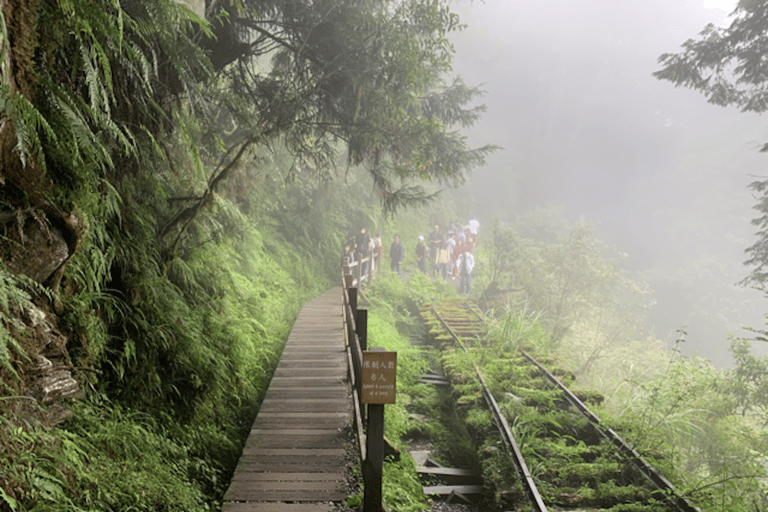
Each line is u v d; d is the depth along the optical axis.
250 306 9.22
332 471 4.61
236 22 7.20
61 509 2.18
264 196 12.44
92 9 2.23
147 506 3.00
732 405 7.54
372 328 11.23
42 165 2.39
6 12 2.23
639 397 7.67
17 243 2.29
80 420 2.94
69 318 3.13
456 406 7.39
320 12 7.54
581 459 5.70
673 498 4.63
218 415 5.43
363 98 8.05
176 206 6.10
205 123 6.86
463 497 5.29
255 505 3.99
